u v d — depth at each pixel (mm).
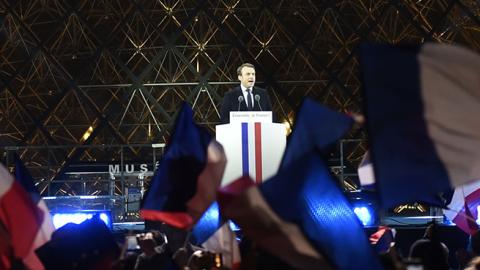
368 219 40469
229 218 15047
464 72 15391
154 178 17859
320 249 14953
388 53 15453
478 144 15406
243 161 31375
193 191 17797
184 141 17828
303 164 14852
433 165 15500
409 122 15461
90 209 45469
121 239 36562
